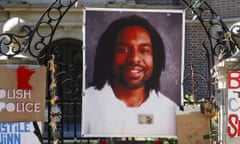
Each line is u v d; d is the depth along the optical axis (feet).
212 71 26.91
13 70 23.84
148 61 24.98
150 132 25.02
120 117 24.94
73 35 61.67
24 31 24.79
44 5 60.64
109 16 24.84
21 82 23.84
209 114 24.84
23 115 23.88
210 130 25.09
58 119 30.09
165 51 25.03
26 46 24.97
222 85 25.04
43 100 23.99
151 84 25.02
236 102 24.49
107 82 24.88
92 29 24.82
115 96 24.94
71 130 48.75
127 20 24.89
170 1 63.77
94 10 24.76
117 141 25.57
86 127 24.84
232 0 62.90
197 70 63.26
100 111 24.88
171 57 25.05
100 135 24.86
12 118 23.81
